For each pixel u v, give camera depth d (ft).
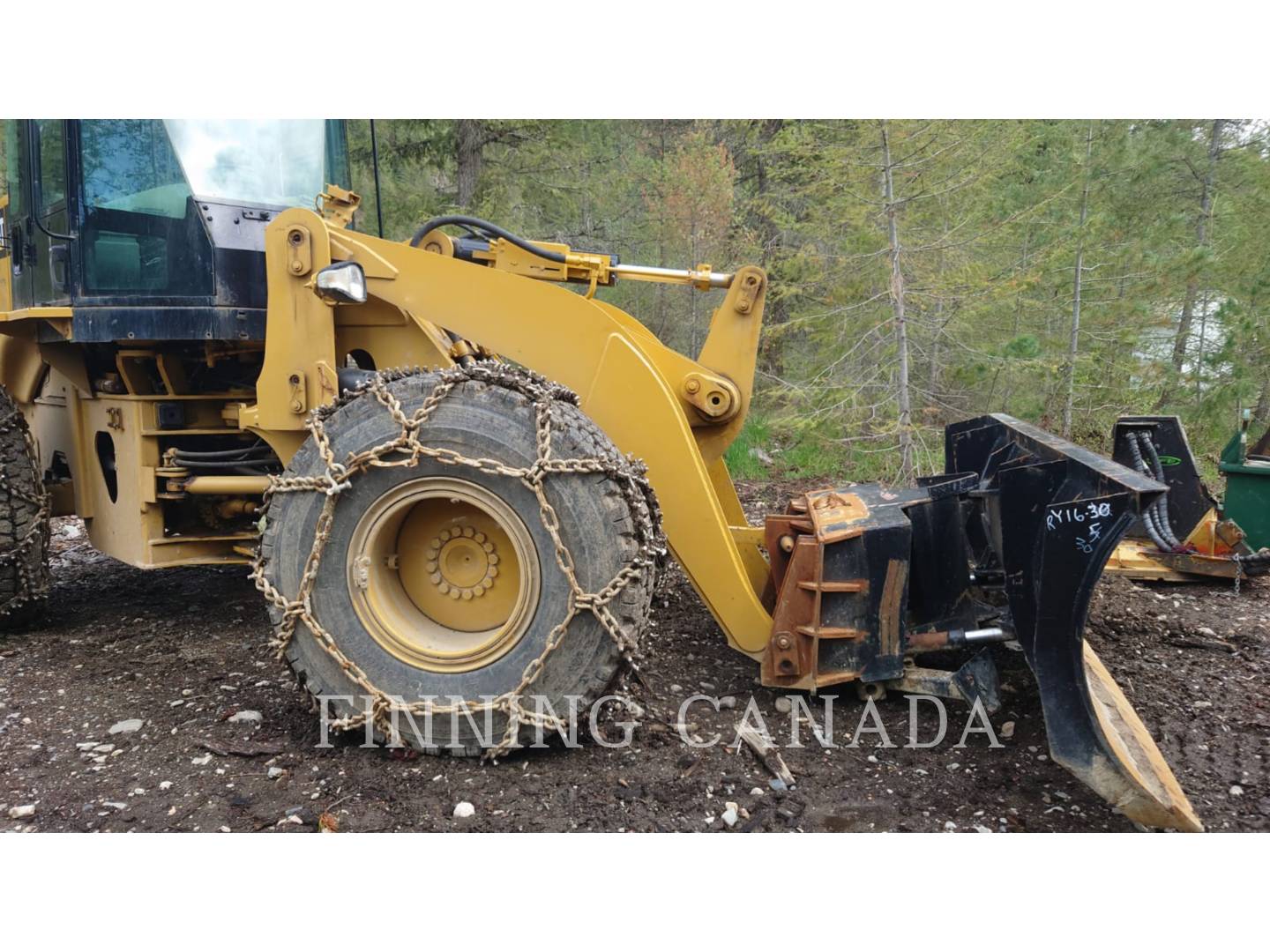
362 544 9.19
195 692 11.05
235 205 12.46
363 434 9.12
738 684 11.08
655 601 14.26
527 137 36.83
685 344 34.01
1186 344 32.42
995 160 23.22
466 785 8.64
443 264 10.68
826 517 10.19
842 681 10.09
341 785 8.64
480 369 9.19
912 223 24.40
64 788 8.62
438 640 9.29
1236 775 9.07
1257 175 31.14
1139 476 8.10
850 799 8.55
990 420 11.71
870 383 25.03
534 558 8.79
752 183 37.32
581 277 12.96
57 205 13.06
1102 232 30.32
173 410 13.01
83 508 14.58
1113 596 15.10
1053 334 31.32
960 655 11.37
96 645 13.06
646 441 10.28
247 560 13.32
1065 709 8.07
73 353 13.65
